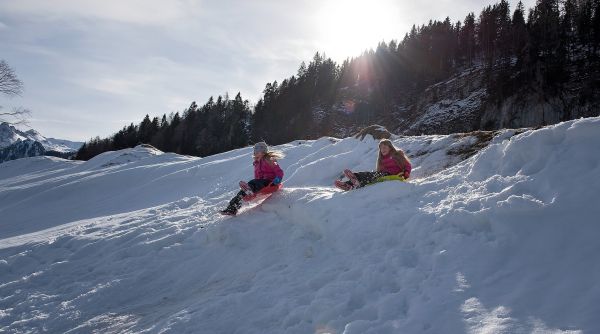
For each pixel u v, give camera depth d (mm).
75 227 9688
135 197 15250
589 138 4090
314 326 3350
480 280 3168
